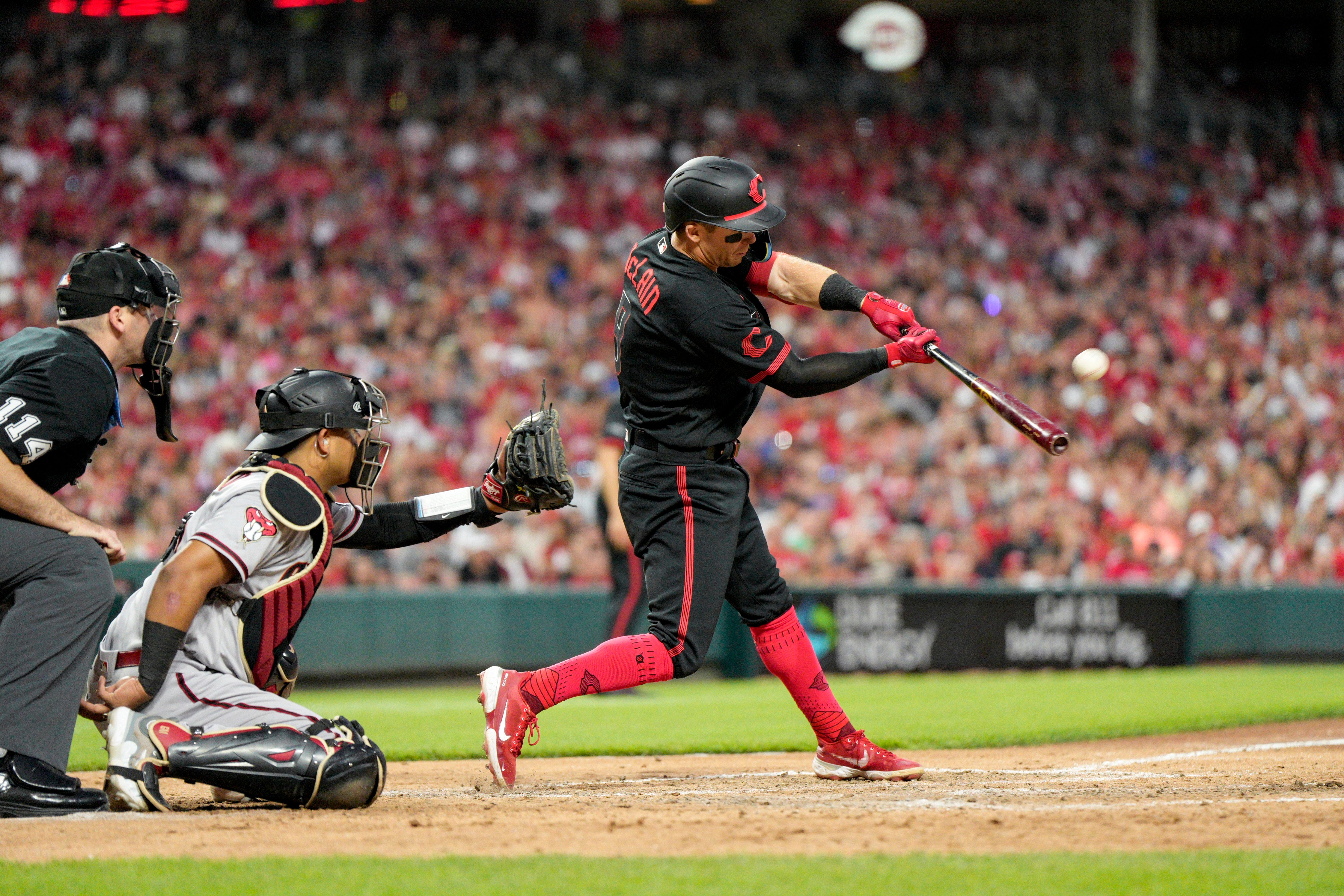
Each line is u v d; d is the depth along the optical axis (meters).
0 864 11.37
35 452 14.29
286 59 81.69
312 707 34.31
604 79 97.12
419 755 22.22
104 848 12.20
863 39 110.88
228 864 11.21
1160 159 97.69
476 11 109.75
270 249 67.56
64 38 73.88
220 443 52.25
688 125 90.44
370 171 74.31
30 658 14.17
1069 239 88.06
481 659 43.62
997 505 58.84
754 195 15.63
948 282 80.81
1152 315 79.94
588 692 16.25
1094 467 64.56
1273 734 26.75
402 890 10.34
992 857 11.62
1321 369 76.81
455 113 81.94
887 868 11.12
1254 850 11.97
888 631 47.06
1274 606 53.66
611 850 12.09
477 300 67.50
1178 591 51.41
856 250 82.44
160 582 14.23
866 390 67.69
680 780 18.23
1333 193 99.06
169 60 76.88
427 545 48.12
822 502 58.31
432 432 58.19
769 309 72.12
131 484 48.91
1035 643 49.16
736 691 40.47
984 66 122.56
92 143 68.69
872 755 17.81
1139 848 12.21
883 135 94.81
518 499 16.62
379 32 107.69
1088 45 114.25
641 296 15.97
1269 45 122.25
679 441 16.22
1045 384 69.94
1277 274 90.38
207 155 70.62
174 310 15.87
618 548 34.38
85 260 15.13
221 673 14.90
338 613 40.72
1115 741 25.48
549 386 62.41
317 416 14.88
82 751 23.03
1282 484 66.62
